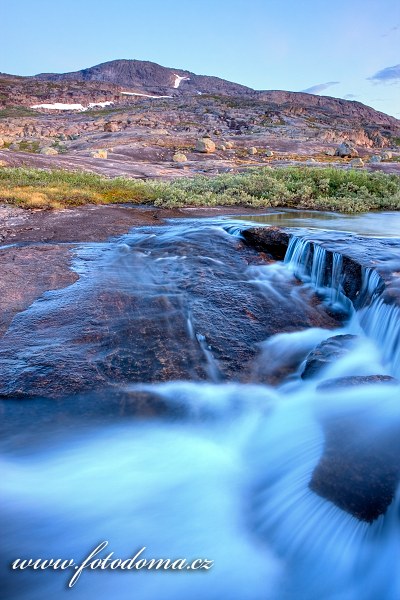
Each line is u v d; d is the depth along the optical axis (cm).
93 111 15938
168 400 507
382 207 1792
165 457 439
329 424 438
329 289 826
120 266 920
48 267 889
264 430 477
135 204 1753
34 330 625
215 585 326
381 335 616
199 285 812
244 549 353
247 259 983
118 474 418
